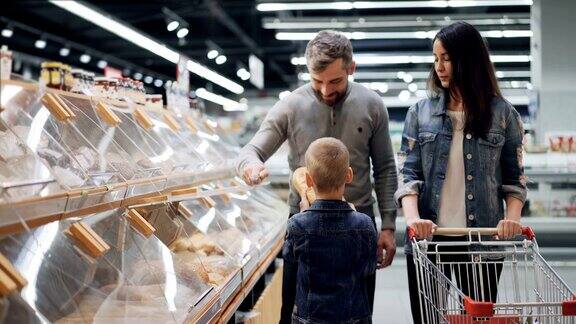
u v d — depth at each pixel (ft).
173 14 51.11
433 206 9.80
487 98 9.46
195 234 10.73
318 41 9.34
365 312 8.44
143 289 7.57
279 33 45.55
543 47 29.04
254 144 10.20
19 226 6.20
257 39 63.72
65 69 10.03
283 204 19.12
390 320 18.06
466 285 9.78
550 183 24.52
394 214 10.37
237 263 10.30
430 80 10.00
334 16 44.62
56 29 58.03
